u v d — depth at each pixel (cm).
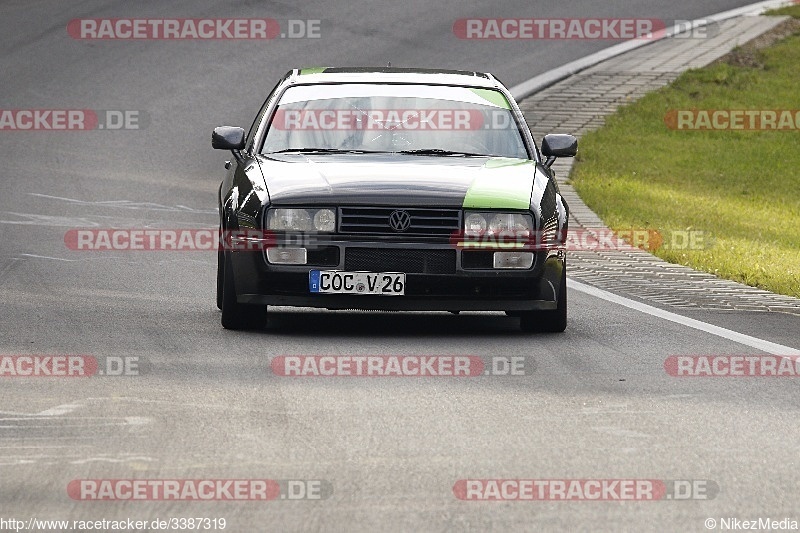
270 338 3094
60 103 7938
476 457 2070
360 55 8975
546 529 1731
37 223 5206
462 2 10456
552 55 9112
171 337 3077
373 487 1902
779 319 3550
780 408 2444
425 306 3127
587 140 7338
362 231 3109
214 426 2247
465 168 3297
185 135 7444
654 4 10631
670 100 8131
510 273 3127
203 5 10075
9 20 9681
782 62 8944
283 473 1969
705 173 7025
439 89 3625
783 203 6612
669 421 2327
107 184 6241
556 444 2158
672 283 4206
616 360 2886
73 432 2197
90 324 3234
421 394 2517
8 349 2895
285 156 3422
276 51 9038
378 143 3462
